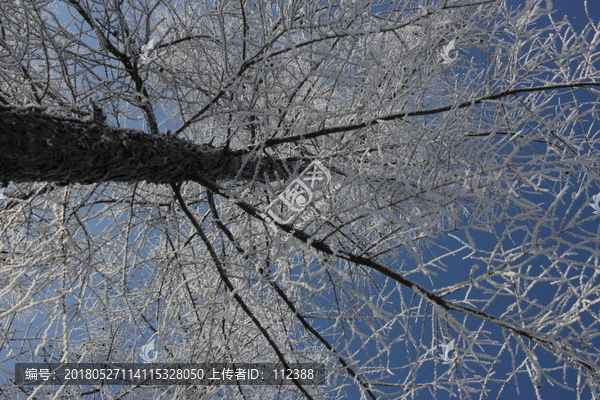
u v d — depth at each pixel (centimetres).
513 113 284
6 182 160
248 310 243
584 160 191
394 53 304
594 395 228
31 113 155
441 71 258
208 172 237
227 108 235
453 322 207
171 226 294
